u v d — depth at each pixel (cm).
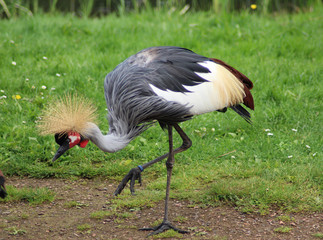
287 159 996
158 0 2189
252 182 879
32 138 1054
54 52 1584
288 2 2211
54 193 882
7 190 874
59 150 730
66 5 2323
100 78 1387
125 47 1648
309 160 980
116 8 2297
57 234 733
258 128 1138
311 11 2066
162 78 777
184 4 2248
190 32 1738
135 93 774
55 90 1305
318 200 813
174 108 768
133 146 1059
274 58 1562
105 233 739
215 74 813
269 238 712
